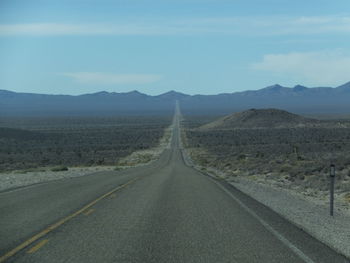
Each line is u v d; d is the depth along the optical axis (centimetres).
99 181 4116
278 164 6750
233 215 2155
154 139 18875
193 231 1772
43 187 3500
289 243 1573
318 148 10950
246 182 4306
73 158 11306
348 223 2094
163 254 1421
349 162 5919
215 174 5650
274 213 2222
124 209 2333
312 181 4300
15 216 2108
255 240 1617
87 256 1394
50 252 1441
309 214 2295
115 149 14925
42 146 15762
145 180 4231
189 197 2858
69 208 2362
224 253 1434
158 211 2270
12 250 1462
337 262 1338
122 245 1536
